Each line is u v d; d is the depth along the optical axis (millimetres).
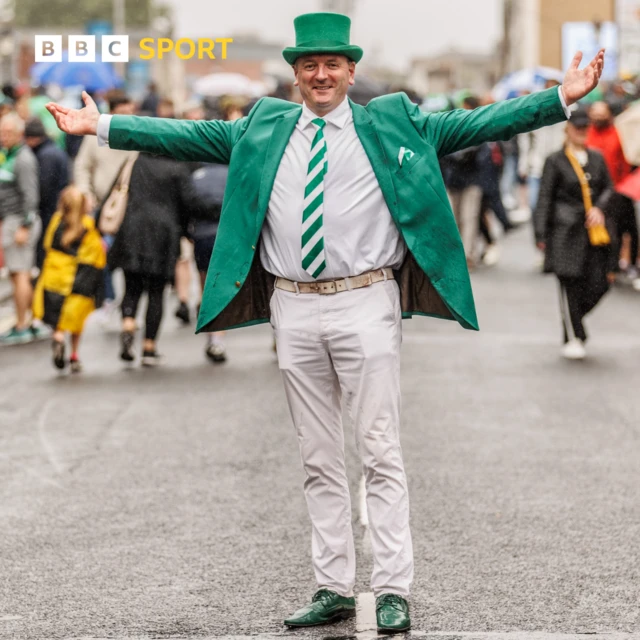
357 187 5352
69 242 11883
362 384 5449
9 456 8852
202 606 5879
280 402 10547
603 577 6227
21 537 7016
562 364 12141
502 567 6391
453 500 7613
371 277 5441
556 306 15898
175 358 12758
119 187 11945
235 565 6488
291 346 5508
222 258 5480
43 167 14875
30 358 12977
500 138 5379
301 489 7938
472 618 5641
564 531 6996
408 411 10102
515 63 55906
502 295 16844
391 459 5484
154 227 11922
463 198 19188
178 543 6871
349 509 5699
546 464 8453
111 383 11484
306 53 5258
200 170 12078
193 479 8188
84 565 6520
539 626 5531
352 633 5457
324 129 5367
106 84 27641
